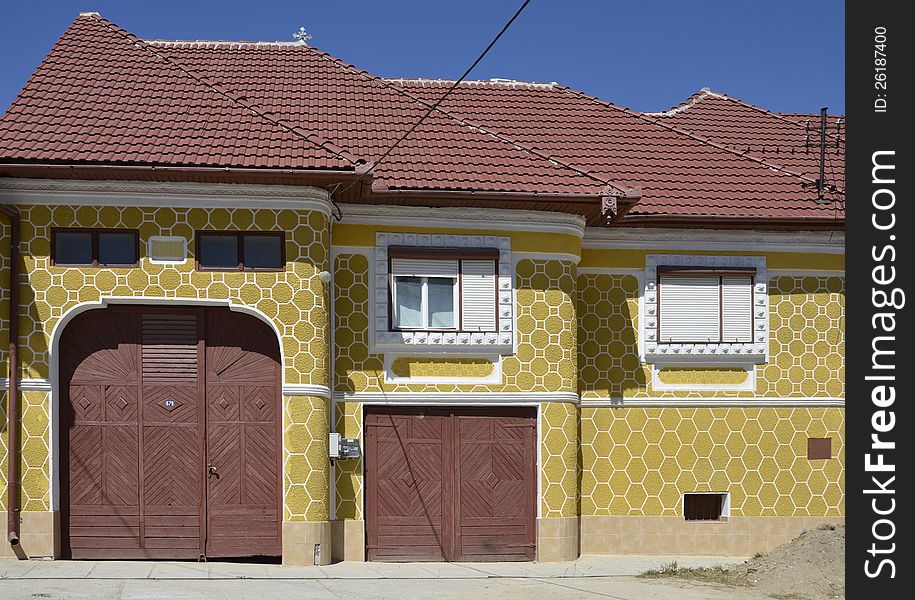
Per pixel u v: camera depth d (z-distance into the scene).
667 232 19.58
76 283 16.55
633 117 21.84
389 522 17.97
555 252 18.62
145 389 17.00
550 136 20.84
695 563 18.55
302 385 16.91
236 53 21.52
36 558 16.30
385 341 17.95
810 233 19.83
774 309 19.78
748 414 19.56
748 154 21.31
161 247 16.73
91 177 16.41
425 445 18.19
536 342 18.47
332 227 18.03
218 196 16.86
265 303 16.92
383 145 18.83
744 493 19.42
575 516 18.58
